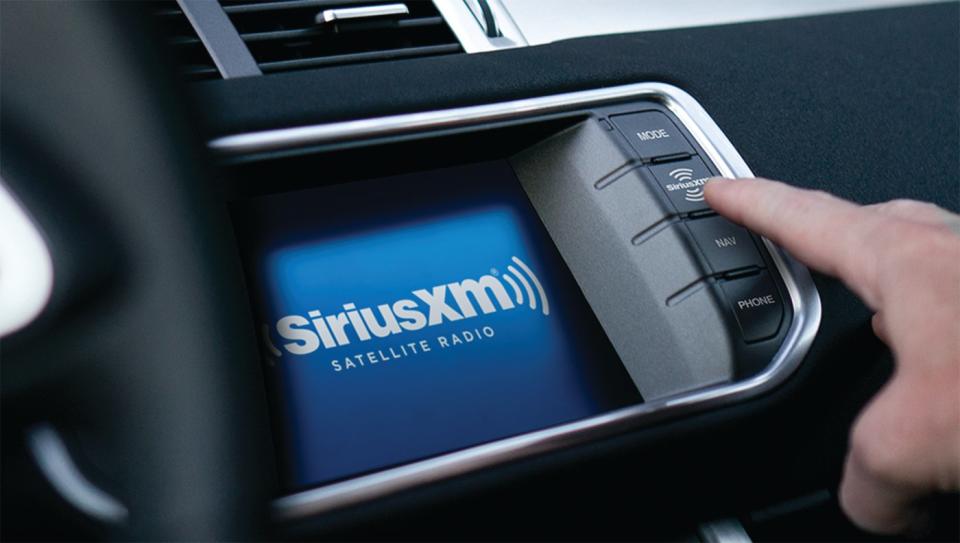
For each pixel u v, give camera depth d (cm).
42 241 32
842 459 54
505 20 70
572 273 57
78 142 33
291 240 52
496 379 52
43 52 34
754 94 68
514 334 54
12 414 33
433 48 66
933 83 75
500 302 54
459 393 50
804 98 69
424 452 48
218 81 55
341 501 43
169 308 33
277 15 64
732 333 53
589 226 58
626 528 50
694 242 55
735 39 73
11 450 33
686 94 65
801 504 55
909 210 53
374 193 55
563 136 61
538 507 46
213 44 60
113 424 33
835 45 76
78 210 33
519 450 47
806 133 66
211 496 32
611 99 62
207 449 32
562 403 52
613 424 49
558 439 47
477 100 58
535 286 56
